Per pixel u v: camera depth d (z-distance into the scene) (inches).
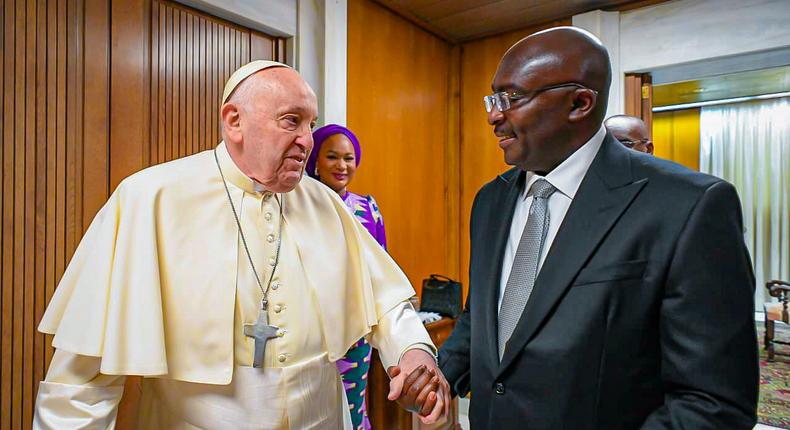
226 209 36.6
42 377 60.0
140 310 31.7
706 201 28.3
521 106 32.3
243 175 37.0
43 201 59.7
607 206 31.2
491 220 39.5
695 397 27.1
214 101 78.2
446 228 132.0
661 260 28.8
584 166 33.7
